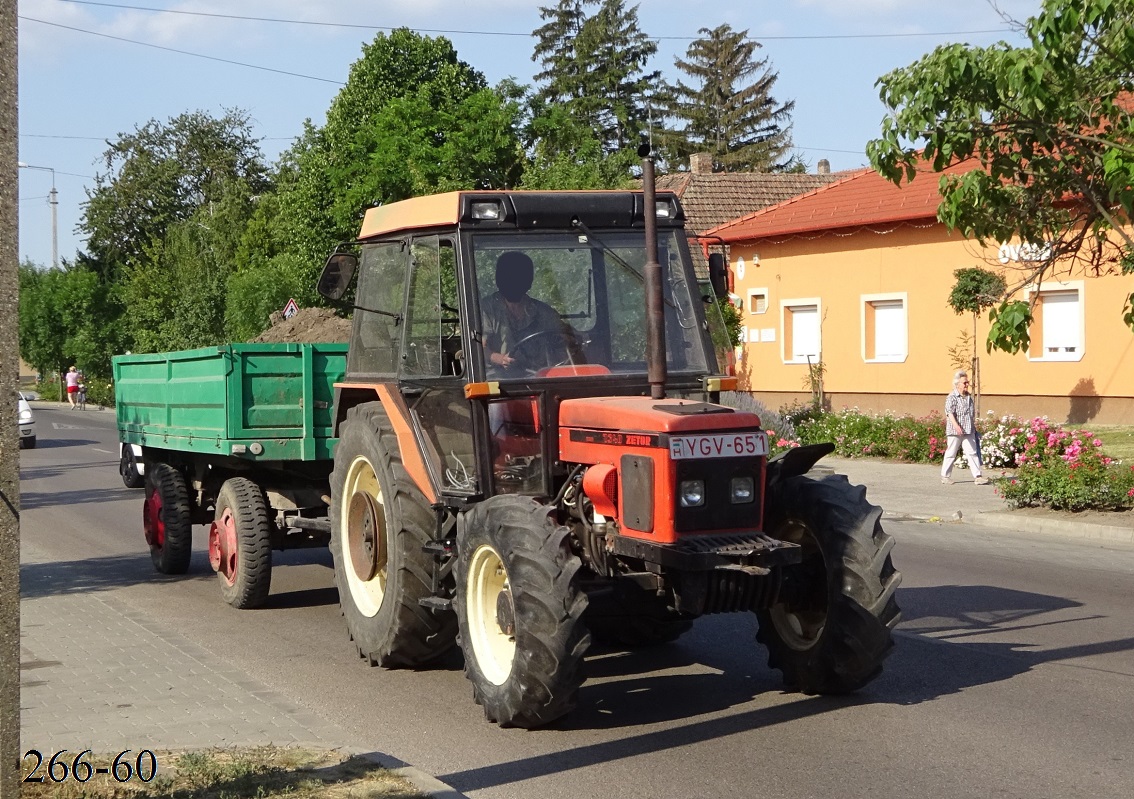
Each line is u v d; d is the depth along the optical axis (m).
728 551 5.93
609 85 63.41
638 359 7.26
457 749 6.09
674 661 7.93
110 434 36.34
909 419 22.17
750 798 5.32
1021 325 12.64
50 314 62.41
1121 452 18.52
